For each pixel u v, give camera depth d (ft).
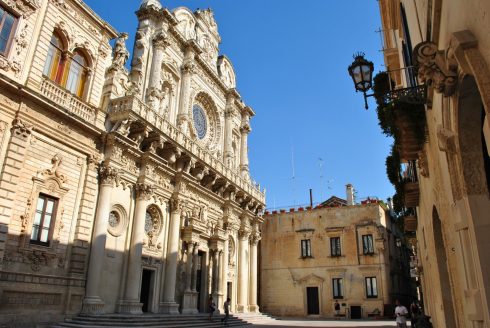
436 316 53.52
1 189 57.52
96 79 79.30
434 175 32.45
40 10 68.54
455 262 28.91
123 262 79.87
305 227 155.33
